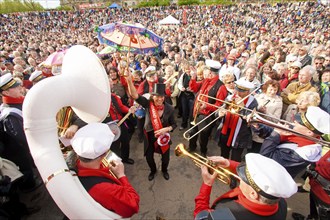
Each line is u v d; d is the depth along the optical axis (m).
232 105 3.21
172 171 4.21
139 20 42.28
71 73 1.91
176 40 15.09
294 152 2.48
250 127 3.48
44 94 1.59
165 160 3.80
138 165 4.38
